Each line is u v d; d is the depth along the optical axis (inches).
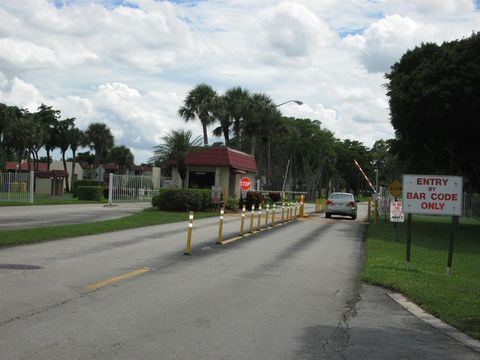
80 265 443.8
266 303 338.6
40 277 382.9
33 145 2701.8
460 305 345.1
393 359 239.8
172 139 1590.8
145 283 383.6
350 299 366.0
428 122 1031.6
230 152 1599.4
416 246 744.3
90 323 271.9
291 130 3134.8
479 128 1013.2
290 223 1091.3
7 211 1105.4
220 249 602.9
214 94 2222.0
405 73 1185.4
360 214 1729.8
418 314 331.0
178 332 264.1
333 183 4547.2
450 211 482.9
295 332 275.1
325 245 705.0
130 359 220.8
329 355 240.2
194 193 1237.7
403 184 492.1
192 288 374.0
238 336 262.5
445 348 261.0
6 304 302.0
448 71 976.3
